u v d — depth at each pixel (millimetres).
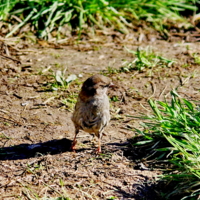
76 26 17312
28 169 8211
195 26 18641
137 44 16594
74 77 12812
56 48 15625
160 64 14359
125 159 8703
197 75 13523
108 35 17188
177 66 14195
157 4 18922
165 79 13164
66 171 8172
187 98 11812
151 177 8031
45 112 10852
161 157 8617
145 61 14094
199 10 19844
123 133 9867
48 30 16516
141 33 17562
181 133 8727
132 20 18469
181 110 9430
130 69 13898
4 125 10109
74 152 8977
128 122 10422
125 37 17141
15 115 10625
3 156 8773
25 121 10352
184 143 8656
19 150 9031
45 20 16969
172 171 8219
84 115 8758
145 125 9398
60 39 16422
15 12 16859
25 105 11188
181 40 17250
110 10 18047
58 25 17094
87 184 7801
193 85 12750
